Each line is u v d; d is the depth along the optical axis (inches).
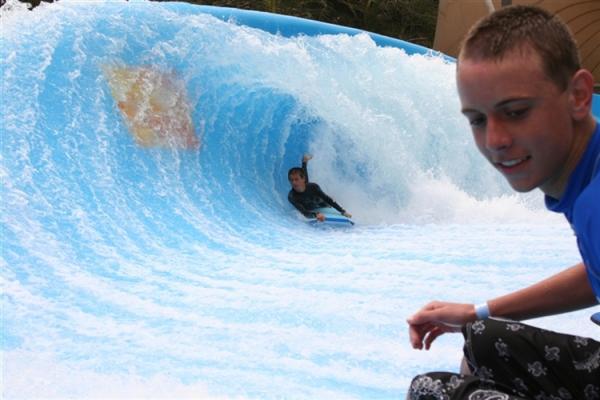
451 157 286.8
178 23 253.4
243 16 287.1
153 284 163.0
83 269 168.1
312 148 298.8
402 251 196.2
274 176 286.5
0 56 214.8
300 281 166.2
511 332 70.3
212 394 102.5
